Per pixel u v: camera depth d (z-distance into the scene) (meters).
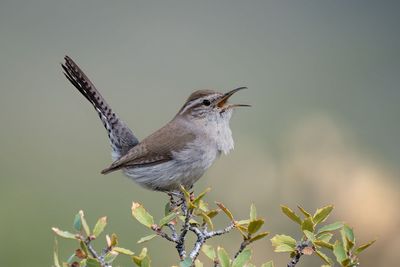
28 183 13.80
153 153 9.41
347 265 5.90
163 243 12.22
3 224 12.33
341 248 5.94
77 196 13.56
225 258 6.02
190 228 6.58
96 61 20.48
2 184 13.62
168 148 9.45
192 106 9.86
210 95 9.89
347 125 17.19
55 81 19.31
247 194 13.80
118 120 10.16
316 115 17.30
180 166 9.48
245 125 16.89
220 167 14.42
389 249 11.52
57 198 13.45
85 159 15.40
